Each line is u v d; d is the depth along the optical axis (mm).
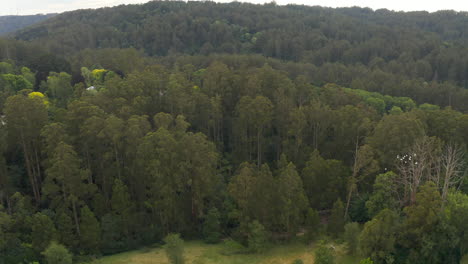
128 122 57031
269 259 52906
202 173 56969
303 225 61594
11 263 46406
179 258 48000
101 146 57938
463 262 50125
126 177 60156
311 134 77000
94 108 57938
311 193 63531
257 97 69500
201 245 57375
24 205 53812
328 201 63750
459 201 50188
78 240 51906
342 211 58125
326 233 59125
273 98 78750
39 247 48094
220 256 53656
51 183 52031
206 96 73875
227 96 79312
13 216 51594
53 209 56219
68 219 50688
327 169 62625
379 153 62781
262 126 72500
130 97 69750
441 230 46438
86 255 51938
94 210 56031
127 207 55625
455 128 68688
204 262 51875
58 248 44406
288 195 54969
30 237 49875
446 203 50531
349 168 69312
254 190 55312
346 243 55344
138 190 60281
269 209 55969
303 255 53812
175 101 71812
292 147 74438
